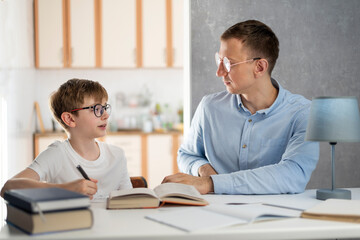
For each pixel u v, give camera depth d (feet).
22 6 15.84
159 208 4.54
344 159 8.81
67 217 3.52
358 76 8.89
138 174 18.19
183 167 7.11
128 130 19.01
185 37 9.18
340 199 4.70
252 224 3.77
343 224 3.79
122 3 18.72
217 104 6.96
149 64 18.93
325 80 8.79
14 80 13.87
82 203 3.58
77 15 18.56
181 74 19.94
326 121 5.13
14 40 13.98
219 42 8.57
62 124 6.43
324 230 3.67
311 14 8.71
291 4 8.66
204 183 5.51
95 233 3.47
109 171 6.54
